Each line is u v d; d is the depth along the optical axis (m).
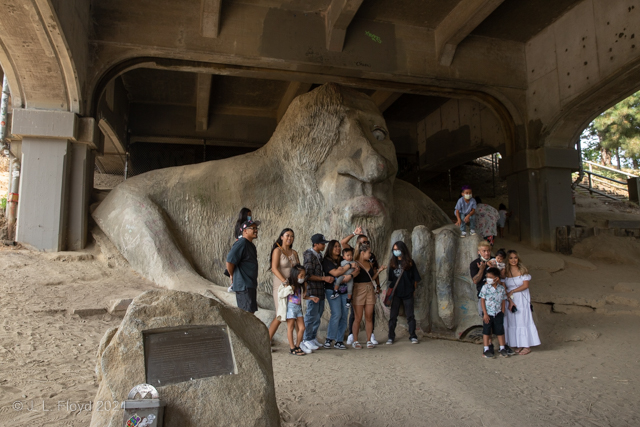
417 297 6.77
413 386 4.26
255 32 9.55
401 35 10.62
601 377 4.79
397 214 8.77
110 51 8.85
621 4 9.24
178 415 2.15
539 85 11.40
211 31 9.19
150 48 9.00
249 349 2.49
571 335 6.75
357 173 7.70
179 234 8.15
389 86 11.16
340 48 10.02
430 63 10.80
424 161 17.27
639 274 9.53
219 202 8.34
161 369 2.27
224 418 2.20
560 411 3.77
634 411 3.81
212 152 16.95
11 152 8.47
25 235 7.86
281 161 8.55
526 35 11.53
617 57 9.32
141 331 2.37
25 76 7.83
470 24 9.86
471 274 6.16
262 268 7.95
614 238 10.70
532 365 5.26
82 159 8.42
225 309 2.70
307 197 8.23
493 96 11.97
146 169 16.27
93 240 8.41
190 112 15.16
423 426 3.33
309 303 5.66
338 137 8.18
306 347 5.50
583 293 8.52
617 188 17.48
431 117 16.92
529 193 11.66
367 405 3.68
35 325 5.21
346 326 6.42
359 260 6.25
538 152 11.52
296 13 9.86
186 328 2.46
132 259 7.72
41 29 6.92
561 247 11.11
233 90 14.04
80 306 5.98
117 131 12.98
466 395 4.05
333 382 4.24
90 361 4.27
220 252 8.14
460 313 6.71
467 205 7.11
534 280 9.40
